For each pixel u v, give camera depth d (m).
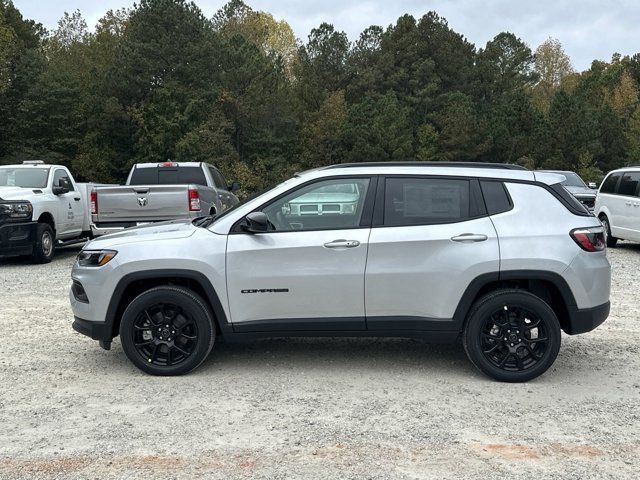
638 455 3.98
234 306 5.37
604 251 5.52
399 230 5.34
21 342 6.62
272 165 53.75
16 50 49.56
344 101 58.91
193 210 11.78
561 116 57.19
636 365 5.89
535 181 5.47
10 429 4.37
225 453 3.99
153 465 3.83
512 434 4.29
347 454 3.98
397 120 55.59
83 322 5.54
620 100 71.69
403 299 5.33
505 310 5.33
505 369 5.34
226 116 51.97
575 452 4.02
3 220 11.91
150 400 4.92
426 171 5.51
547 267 5.22
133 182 14.05
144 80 48.91
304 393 5.09
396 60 65.44
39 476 3.69
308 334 5.41
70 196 14.05
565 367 5.82
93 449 4.05
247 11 72.00
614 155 61.78
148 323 5.46
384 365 5.85
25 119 49.09
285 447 4.08
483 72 69.06
